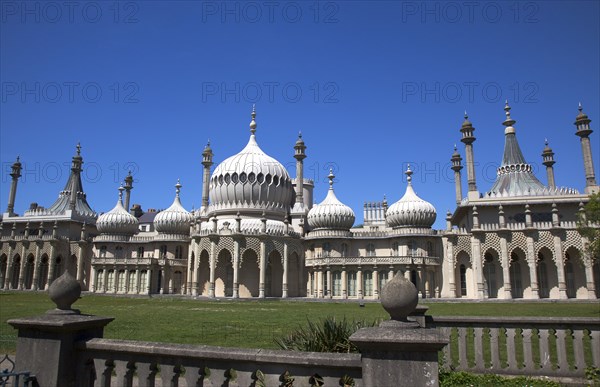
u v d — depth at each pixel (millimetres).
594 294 55000
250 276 64250
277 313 33031
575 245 56438
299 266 67000
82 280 77750
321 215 67188
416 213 64750
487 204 60750
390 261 61062
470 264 62031
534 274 56938
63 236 80625
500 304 47562
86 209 90438
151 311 34688
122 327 22484
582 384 11234
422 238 63688
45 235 80875
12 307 36562
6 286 78188
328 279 63500
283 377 6664
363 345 5945
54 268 77562
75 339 7438
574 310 35188
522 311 34219
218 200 69750
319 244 66812
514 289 60094
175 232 76312
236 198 68562
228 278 65062
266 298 59125
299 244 67312
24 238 79250
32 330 7355
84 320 7438
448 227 68688
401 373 5809
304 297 64375
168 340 17719
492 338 12430
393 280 6383
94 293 70812
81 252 78625
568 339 17281
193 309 37562
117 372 7262
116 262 72688
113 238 77812
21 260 78625
